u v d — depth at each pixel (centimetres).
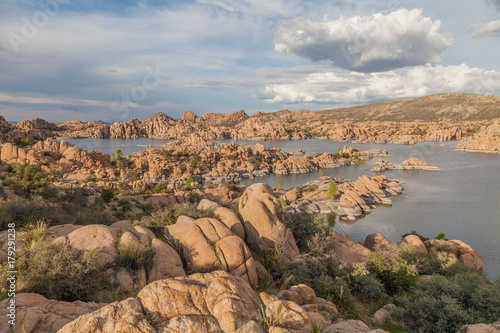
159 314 604
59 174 9644
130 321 548
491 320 1017
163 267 1070
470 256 3397
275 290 1233
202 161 16350
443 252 2956
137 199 5319
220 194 7062
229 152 18925
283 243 1750
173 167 14038
